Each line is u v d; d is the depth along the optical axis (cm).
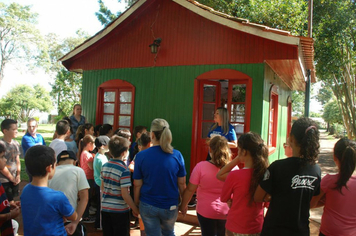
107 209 332
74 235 280
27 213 226
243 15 1227
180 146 582
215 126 472
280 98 762
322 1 1284
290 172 219
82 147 493
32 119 512
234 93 568
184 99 584
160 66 613
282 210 217
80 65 732
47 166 231
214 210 301
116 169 334
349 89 1543
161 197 295
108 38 677
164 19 612
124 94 675
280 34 466
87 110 721
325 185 244
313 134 221
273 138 717
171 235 313
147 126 620
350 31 1430
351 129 1586
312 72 804
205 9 529
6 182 403
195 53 576
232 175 257
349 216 236
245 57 531
